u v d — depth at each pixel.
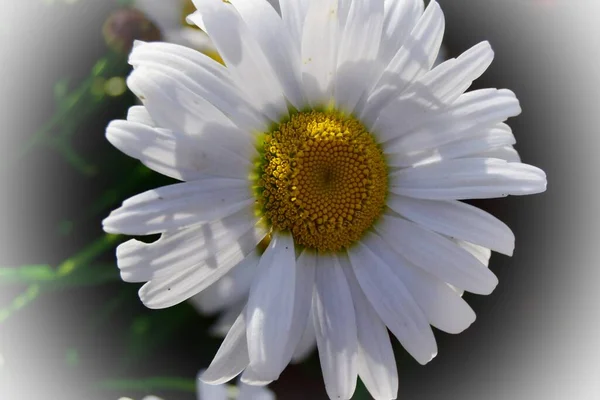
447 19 0.30
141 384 0.28
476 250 0.26
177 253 0.24
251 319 0.24
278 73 0.25
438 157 0.25
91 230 0.29
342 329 0.25
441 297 0.25
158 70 0.24
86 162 0.29
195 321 0.30
